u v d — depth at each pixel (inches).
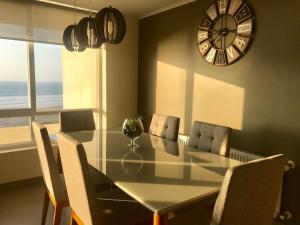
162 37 144.3
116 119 161.6
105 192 75.7
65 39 90.7
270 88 96.0
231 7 105.9
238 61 106.5
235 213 46.5
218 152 85.1
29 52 132.3
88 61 162.1
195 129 95.6
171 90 141.0
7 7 121.8
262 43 97.4
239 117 107.7
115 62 157.3
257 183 47.3
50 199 89.3
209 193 54.4
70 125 121.5
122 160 74.8
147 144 93.0
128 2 132.0
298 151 88.9
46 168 77.2
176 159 75.9
